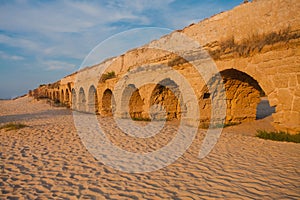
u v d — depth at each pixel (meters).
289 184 4.03
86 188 4.09
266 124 10.00
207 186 4.08
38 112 19.62
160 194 3.82
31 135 8.72
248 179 4.31
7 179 4.49
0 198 3.72
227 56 7.85
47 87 43.22
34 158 5.82
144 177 4.59
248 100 10.61
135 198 3.69
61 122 12.45
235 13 7.96
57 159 5.74
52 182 4.36
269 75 6.57
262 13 6.96
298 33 5.90
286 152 5.74
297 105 6.00
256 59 6.91
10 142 7.59
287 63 6.12
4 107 27.97
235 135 8.20
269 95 6.60
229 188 3.97
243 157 5.65
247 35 7.42
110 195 3.80
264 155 5.68
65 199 3.68
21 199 3.70
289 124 6.18
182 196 3.73
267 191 3.80
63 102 28.48
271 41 6.44
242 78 9.16
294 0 6.06
